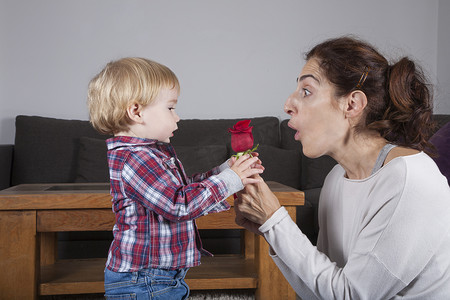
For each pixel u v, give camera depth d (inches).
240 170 45.9
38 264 68.4
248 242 83.8
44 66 128.8
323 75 34.9
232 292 80.8
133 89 51.4
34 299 66.7
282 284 70.4
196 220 69.9
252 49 135.2
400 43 138.1
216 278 70.9
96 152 109.0
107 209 67.6
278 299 70.3
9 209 65.4
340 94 34.5
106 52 130.3
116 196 51.1
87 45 129.8
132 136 53.2
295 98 36.4
